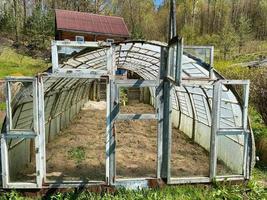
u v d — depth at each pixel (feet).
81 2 146.00
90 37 85.92
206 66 19.13
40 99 17.20
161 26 170.71
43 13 125.59
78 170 21.77
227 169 21.98
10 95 16.94
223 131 18.92
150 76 41.57
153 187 18.44
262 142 25.82
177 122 36.65
